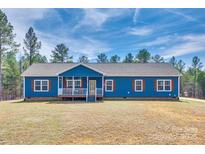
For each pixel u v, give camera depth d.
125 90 31.73
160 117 15.19
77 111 17.77
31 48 56.50
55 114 16.09
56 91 31.50
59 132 10.91
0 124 12.51
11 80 55.62
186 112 17.94
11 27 43.91
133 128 11.82
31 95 31.44
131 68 33.75
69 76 30.73
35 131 11.05
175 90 31.55
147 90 31.64
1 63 46.28
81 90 30.02
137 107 20.81
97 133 10.83
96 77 31.83
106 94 31.66
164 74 31.61
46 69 33.34
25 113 16.64
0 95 44.00
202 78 64.62
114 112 17.23
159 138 10.14
